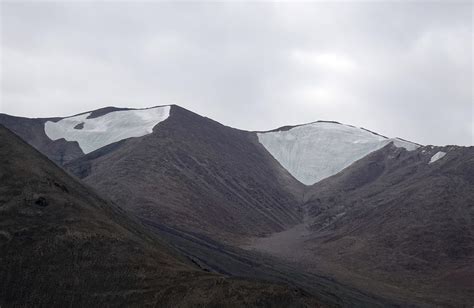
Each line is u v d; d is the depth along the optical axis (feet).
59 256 148.36
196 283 136.15
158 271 144.25
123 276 141.90
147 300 132.57
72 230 158.61
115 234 163.43
